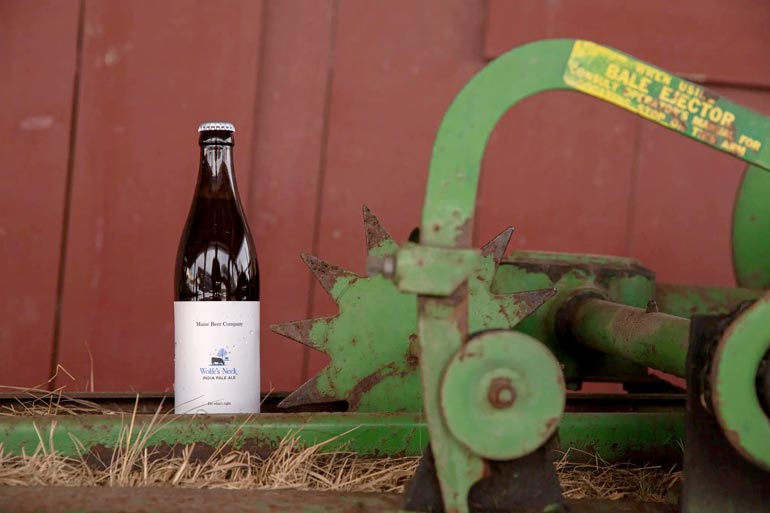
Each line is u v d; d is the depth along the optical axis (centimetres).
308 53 214
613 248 222
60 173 204
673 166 224
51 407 115
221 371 103
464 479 75
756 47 221
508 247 218
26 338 203
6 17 201
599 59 78
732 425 74
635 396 134
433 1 217
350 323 117
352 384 116
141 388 207
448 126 77
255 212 212
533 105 219
